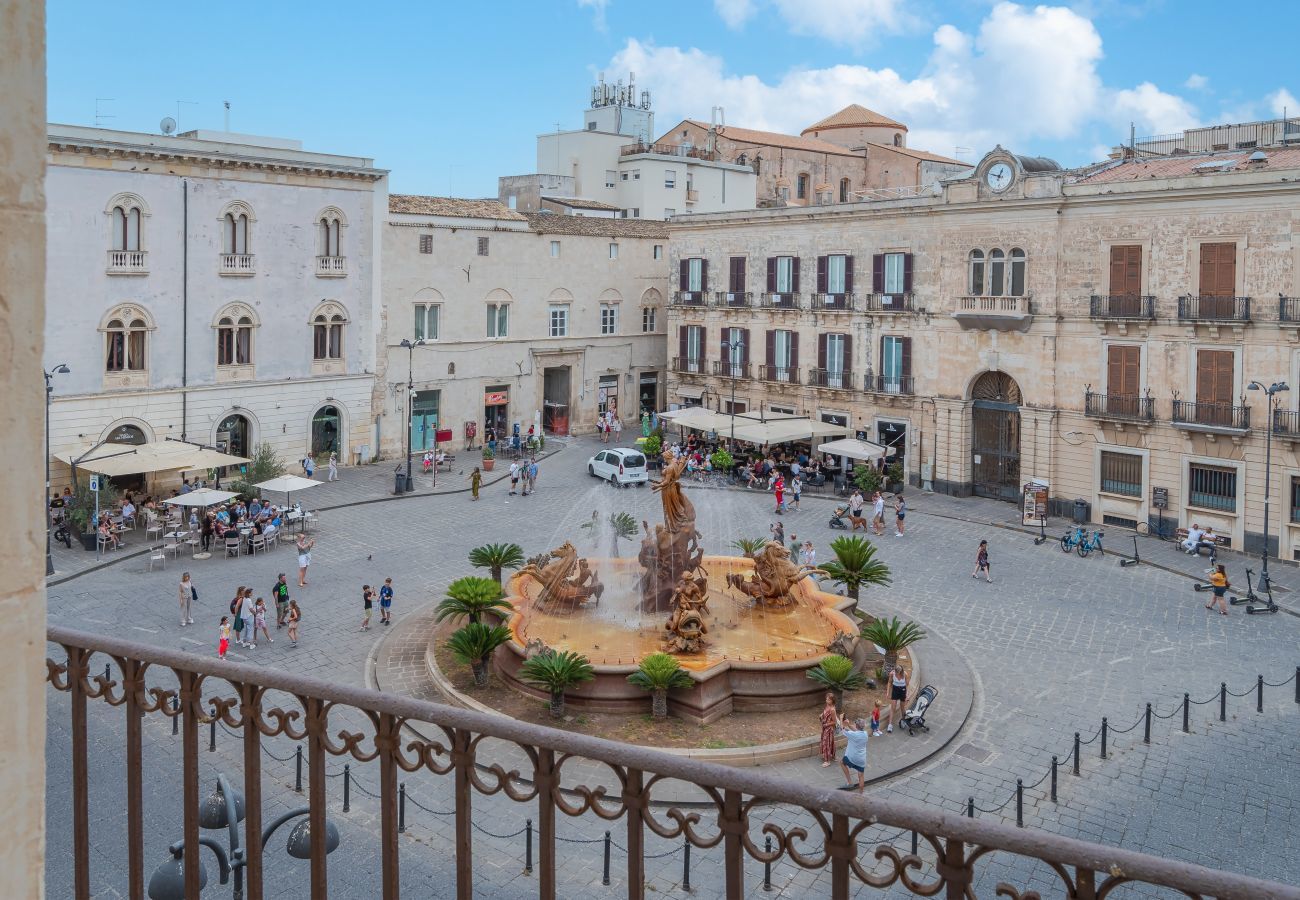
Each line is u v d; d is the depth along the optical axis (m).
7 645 3.26
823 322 57.84
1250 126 53.12
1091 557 40.50
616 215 78.69
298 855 9.56
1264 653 29.45
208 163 48.34
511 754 22.08
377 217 56.34
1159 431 43.41
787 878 17.47
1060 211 46.12
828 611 28.83
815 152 89.56
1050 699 25.88
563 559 29.80
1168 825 19.52
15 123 3.19
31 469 3.32
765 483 54.16
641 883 4.87
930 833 4.29
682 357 66.50
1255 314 40.12
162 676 26.06
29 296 3.28
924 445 53.28
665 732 22.91
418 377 59.59
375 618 31.61
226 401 50.22
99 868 16.72
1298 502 39.66
